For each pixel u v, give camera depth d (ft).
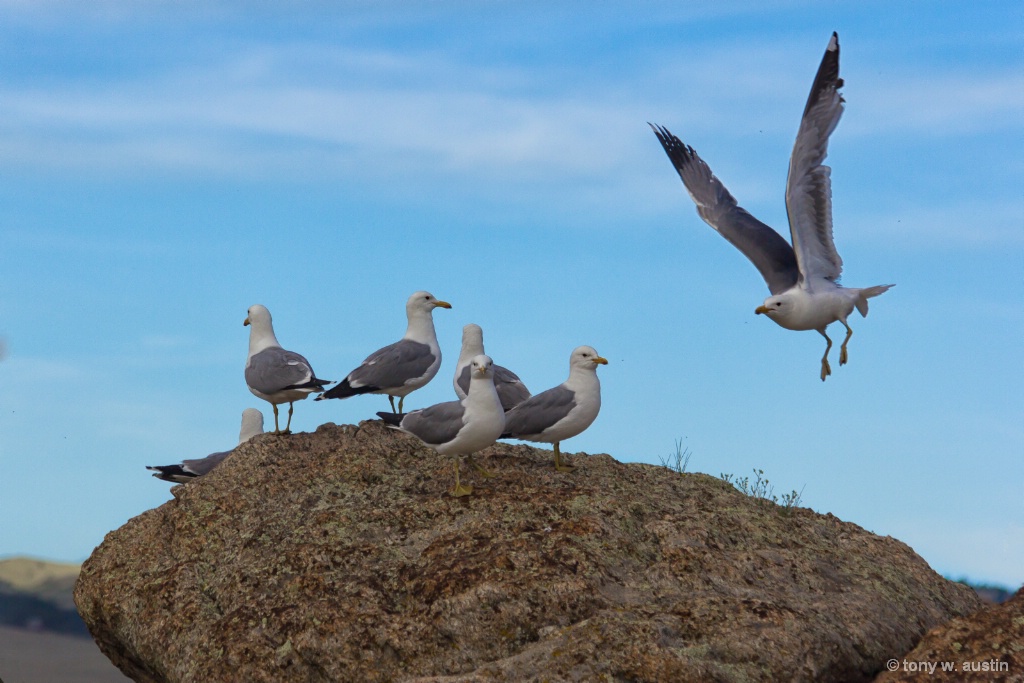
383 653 34.14
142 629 38.60
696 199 47.62
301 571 37.35
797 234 40.27
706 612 33.63
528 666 31.91
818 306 40.42
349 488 42.34
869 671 33.50
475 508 39.58
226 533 40.52
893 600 37.27
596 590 35.27
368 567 37.24
